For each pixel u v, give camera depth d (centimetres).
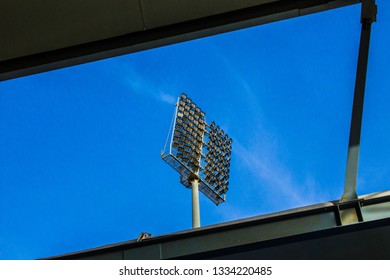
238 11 712
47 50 731
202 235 649
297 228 634
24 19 684
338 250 647
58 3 670
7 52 723
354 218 628
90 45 732
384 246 638
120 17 699
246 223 645
